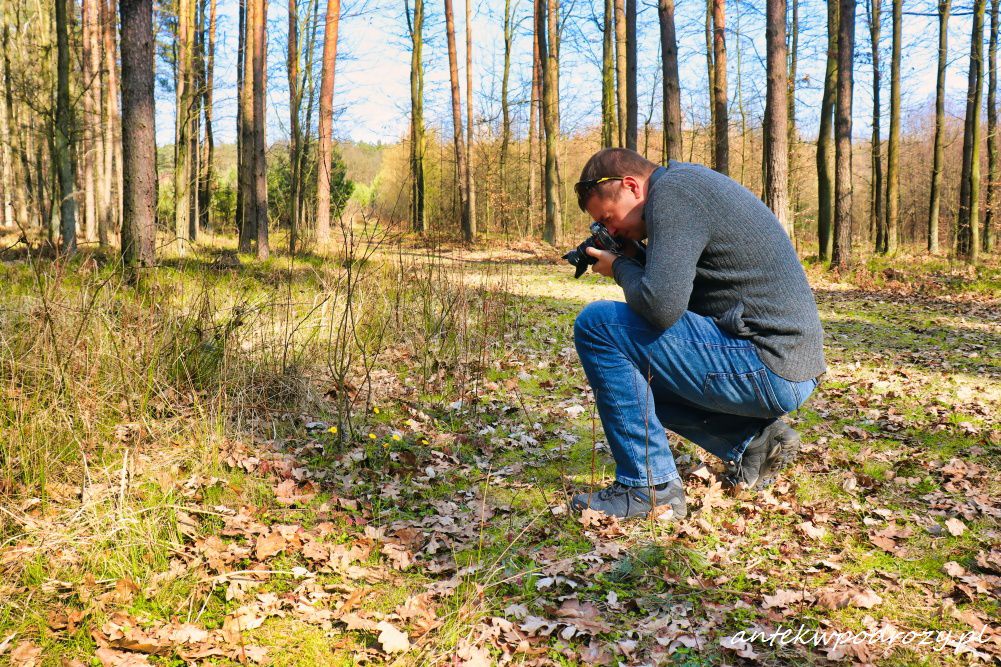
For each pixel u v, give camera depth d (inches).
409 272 266.7
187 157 565.9
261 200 426.0
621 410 99.3
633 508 100.3
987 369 218.7
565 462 127.0
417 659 70.0
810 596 82.9
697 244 89.7
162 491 99.3
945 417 160.1
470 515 104.4
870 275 514.3
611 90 816.3
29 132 703.7
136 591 77.8
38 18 601.6
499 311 253.4
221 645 70.5
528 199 1084.5
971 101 669.3
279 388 148.3
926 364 225.1
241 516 96.9
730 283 92.7
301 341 176.7
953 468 124.0
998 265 621.9
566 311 306.3
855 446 139.2
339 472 117.7
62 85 373.7
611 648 73.0
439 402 160.1
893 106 708.0
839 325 307.1
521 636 74.4
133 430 117.1
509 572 87.6
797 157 795.4
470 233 904.9
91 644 68.8
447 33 900.6
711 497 107.7
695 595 83.0
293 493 108.0
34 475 99.0
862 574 88.4
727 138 596.1
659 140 1092.5
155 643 69.0
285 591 81.1
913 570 89.8
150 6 251.6
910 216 1215.6
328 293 202.1
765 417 98.8
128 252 248.8
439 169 1227.9
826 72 602.2
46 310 121.8
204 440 117.3
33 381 118.1
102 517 87.8
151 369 130.5
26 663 64.6
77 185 617.0
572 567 88.5
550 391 177.9
